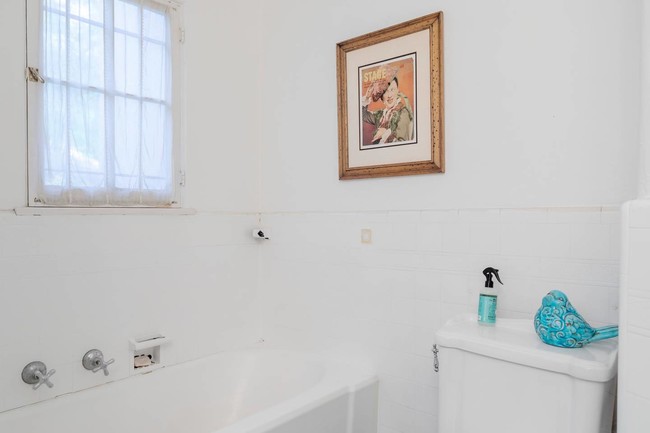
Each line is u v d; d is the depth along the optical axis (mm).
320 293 2201
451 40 1763
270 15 2432
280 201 2371
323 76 2197
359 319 2051
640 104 1232
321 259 2195
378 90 1963
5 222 1584
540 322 1344
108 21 1839
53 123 1693
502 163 1641
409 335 1882
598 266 1441
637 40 1375
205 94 2215
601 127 1438
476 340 1364
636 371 1045
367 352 2018
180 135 2121
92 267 1809
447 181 1777
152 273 2004
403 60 1880
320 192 2205
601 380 1150
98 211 1812
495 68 1655
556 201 1523
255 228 2434
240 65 2377
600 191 1439
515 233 1608
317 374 2047
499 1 1646
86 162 1784
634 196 1375
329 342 2160
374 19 2010
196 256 2174
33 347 1645
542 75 1553
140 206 1963
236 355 2246
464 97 1729
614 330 1278
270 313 2414
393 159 1920
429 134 1805
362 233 2043
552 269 1529
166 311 2053
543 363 1230
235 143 2348
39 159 1662
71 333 1745
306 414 1638
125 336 1910
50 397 1685
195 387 2078
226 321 2297
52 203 1697
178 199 2113
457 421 1408
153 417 1919
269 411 1573
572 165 1492
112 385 1826
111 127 1848
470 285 1713
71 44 1735
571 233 1493
